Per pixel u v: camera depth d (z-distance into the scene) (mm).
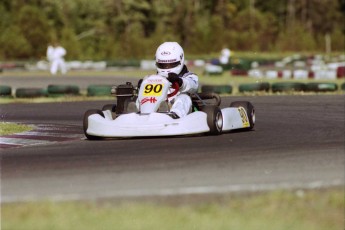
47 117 55969
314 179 26109
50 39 194875
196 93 41781
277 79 118750
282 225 20578
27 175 27734
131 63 173125
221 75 133750
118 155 32125
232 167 28594
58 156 32438
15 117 56281
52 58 143250
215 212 21500
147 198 23312
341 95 72188
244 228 20359
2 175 27828
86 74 141250
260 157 30984
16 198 23594
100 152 33312
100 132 38031
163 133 37312
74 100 75250
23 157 32438
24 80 120938
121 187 25109
